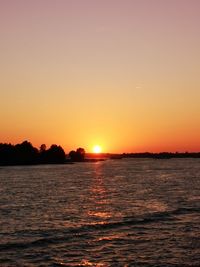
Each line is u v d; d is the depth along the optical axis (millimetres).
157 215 58156
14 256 37594
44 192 99375
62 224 53000
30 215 61219
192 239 43125
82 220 55938
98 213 62250
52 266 34844
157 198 81688
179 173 181250
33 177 163875
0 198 86688
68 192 98438
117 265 35000
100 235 45531
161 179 141000
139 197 84125
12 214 62531
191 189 100562
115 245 41094
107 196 87375
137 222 52812
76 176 168000
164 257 36969
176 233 46031
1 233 47438
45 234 46531
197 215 57844
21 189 108875
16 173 196375
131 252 38594
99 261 36031
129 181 133500
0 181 141375
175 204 71312
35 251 39188
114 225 50969
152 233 46156
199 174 171375
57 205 73188
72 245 41219
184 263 35312
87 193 95000
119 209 66312
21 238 44625
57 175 177125
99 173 191625
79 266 34844
